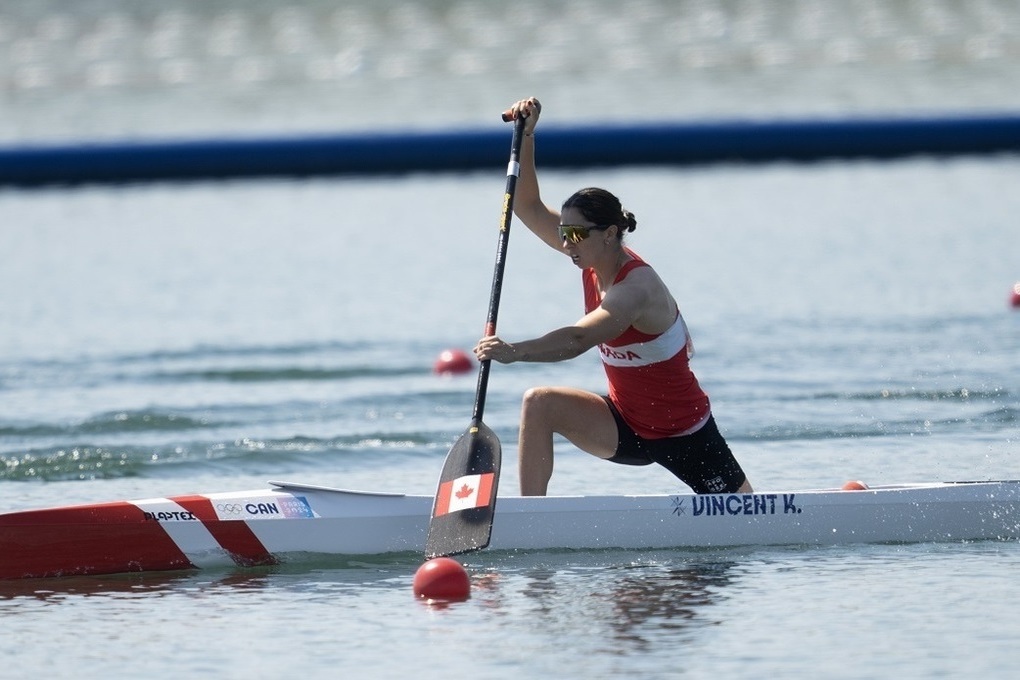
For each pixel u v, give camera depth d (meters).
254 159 75.06
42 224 64.19
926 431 30.66
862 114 79.31
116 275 52.41
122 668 17.14
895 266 50.72
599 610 19.19
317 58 106.56
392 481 27.61
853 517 22.86
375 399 34.84
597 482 27.31
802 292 46.78
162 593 20.36
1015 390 34.00
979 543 22.84
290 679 16.66
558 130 74.88
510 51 107.12
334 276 51.47
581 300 46.19
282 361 38.72
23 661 17.42
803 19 114.00
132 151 74.44
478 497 21.17
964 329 40.94
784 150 75.75
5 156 73.62
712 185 70.19
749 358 37.94
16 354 39.97
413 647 17.73
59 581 21.03
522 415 22.47
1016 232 56.56
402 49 108.81
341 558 22.03
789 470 27.58
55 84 100.81
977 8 114.25
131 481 27.67
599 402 22.52
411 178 75.25
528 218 23.77
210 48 110.62
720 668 16.77
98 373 37.59
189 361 38.94
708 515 22.53
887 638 17.80
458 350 38.66
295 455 29.59
